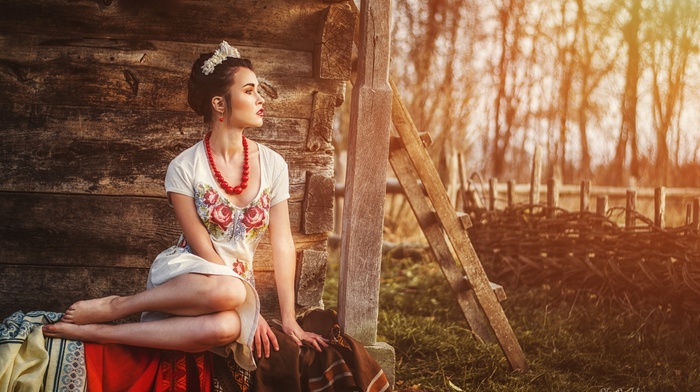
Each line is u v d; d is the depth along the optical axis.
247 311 2.94
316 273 3.60
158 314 2.97
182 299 2.82
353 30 3.52
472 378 3.79
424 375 3.85
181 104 3.50
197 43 3.51
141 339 2.86
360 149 3.41
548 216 6.06
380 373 3.16
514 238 6.09
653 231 5.20
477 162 13.95
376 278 3.46
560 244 5.77
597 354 4.15
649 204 8.49
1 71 3.38
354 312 3.45
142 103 3.47
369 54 3.40
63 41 3.41
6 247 3.43
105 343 2.90
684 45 14.15
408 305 5.34
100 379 2.88
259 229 3.08
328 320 3.39
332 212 3.62
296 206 3.61
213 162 3.04
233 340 2.90
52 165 3.43
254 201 3.05
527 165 14.38
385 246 7.42
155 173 3.49
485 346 4.11
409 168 4.12
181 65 3.49
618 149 14.73
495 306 3.90
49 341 2.86
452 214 3.88
